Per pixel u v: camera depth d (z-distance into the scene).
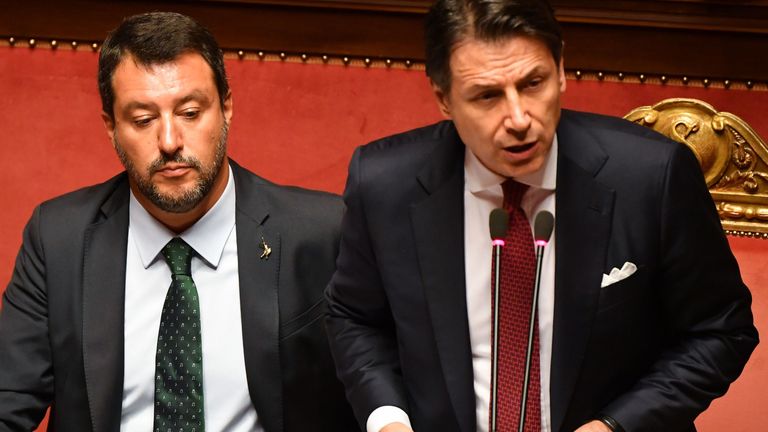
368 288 7.06
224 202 8.23
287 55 10.63
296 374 8.09
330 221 8.34
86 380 7.95
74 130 10.66
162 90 7.74
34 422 8.16
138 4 10.68
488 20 5.86
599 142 6.63
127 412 8.07
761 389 9.77
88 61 10.71
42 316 8.16
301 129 10.59
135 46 7.79
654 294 6.64
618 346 6.53
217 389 8.03
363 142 10.56
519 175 6.15
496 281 6.00
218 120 7.95
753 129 10.30
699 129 10.19
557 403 6.50
